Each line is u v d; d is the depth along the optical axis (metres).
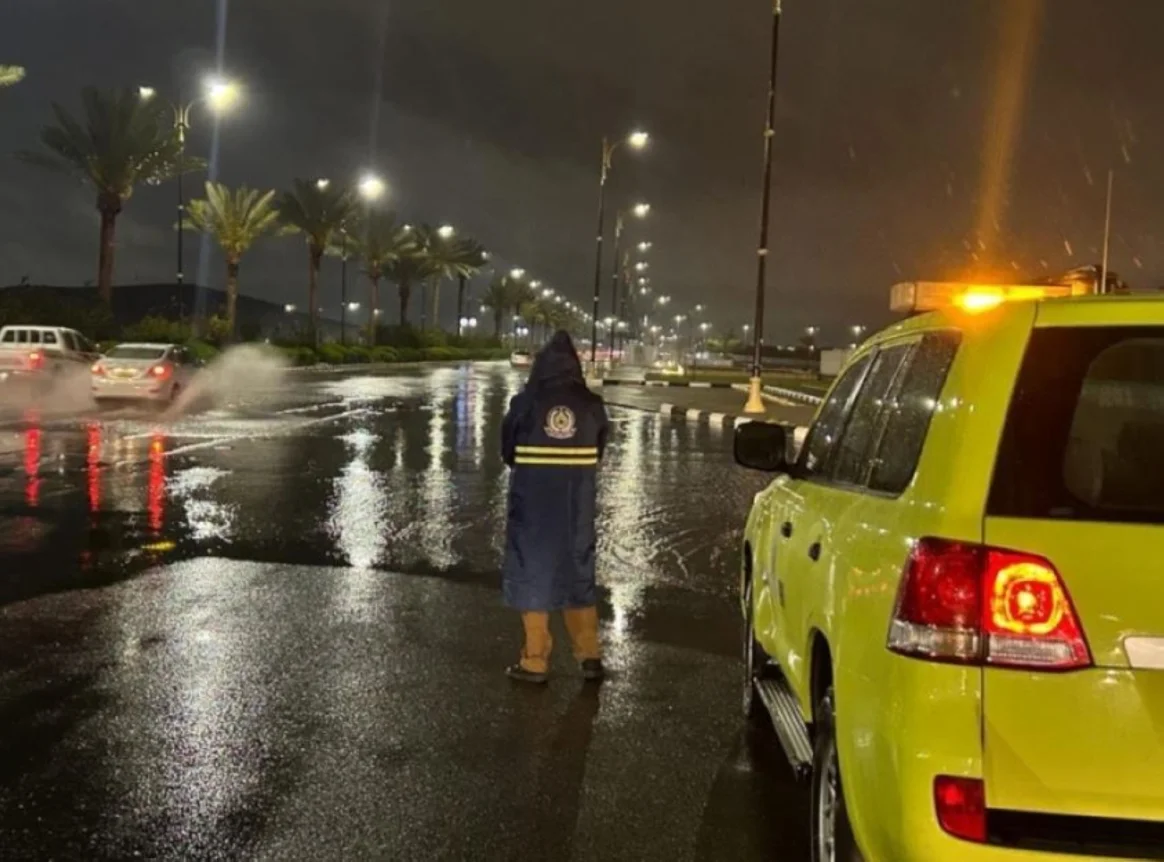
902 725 3.14
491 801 5.34
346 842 4.87
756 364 34.53
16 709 6.47
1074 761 3.00
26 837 4.85
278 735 6.14
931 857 3.06
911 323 4.38
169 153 49.31
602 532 13.13
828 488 4.75
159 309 61.09
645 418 33.97
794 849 4.90
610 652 8.02
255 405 33.72
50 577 9.88
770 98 33.50
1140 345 3.39
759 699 6.48
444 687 7.07
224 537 11.93
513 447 7.12
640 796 5.45
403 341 98.88
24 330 34.50
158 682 7.00
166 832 4.92
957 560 3.10
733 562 11.38
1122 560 3.02
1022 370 3.30
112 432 23.56
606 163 59.50
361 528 12.71
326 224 72.69
